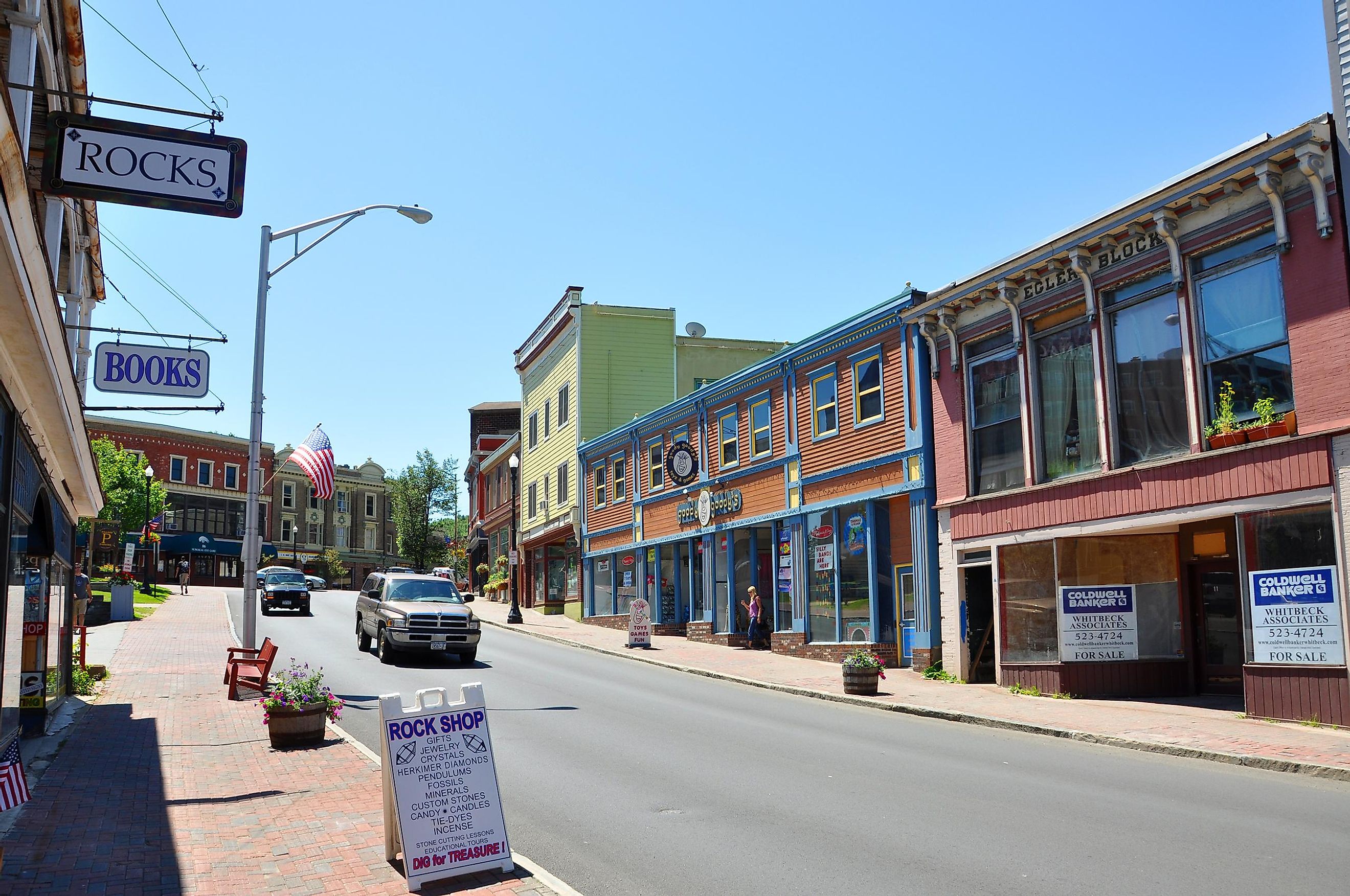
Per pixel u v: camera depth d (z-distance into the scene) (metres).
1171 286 15.91
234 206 9.49
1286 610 13.63
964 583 20.14
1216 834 7.89
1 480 9.01
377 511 85.88
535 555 48.56
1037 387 18.75
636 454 36.25
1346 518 12.97
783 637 26.20
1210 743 11.95
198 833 8.12
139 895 6.53
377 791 9.70
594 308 41.56
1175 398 15.84
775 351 43.50
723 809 9.02
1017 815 8.66
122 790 9.60
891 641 22.73
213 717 14.41
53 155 9.05
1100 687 17.20
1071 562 17.61
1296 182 13.91
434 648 21.98
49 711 13.76
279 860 7.39
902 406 22.23
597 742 12.64
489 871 7.08
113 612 33.78
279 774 10.45
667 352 42.16
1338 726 12.81
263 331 17.81
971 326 20.31
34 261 6.95
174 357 12.83
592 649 28.69
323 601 50.28
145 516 53.91
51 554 12.80
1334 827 8.10
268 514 75.38
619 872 7.15
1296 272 13.91
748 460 28.67
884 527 23.14
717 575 30.53
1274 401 14.28
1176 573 17.31
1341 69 13.47
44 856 7.30
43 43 10.51
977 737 13.45
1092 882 6.66
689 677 22.11
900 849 7.59
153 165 9.31
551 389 45.66
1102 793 9.59
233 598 50.44
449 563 81.50
